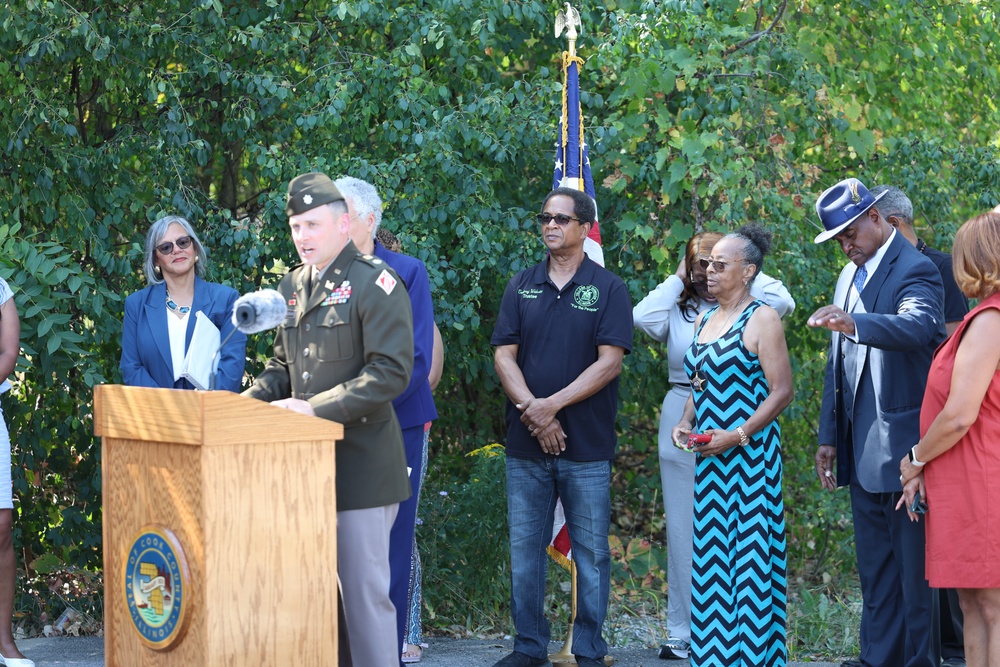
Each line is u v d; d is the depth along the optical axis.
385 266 3.28
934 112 7.53
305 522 2.89
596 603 4.61
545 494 4.68
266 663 2.82
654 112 6.34
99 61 5.99
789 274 6.66
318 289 3.29
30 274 5.45
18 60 5.87
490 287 6.57
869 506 4.35
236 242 5.96
